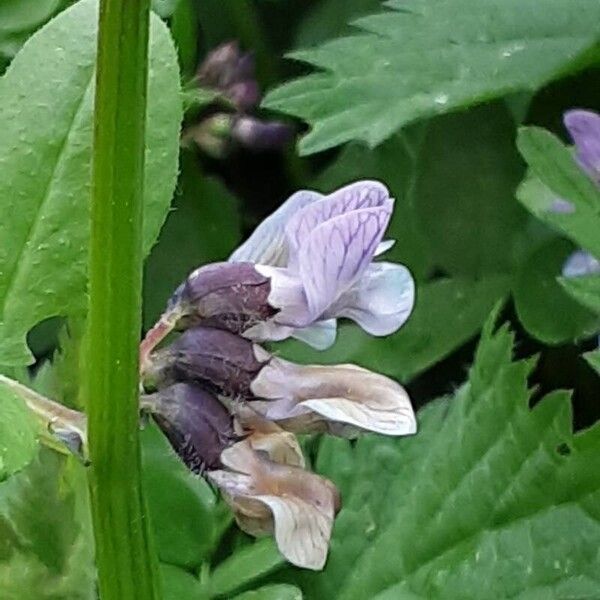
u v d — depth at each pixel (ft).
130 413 0.26
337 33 0.55
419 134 0.50
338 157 0.52
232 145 0.52
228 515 0.37
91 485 0.26
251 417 0.28
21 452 0.24
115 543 0.27
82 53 0.29
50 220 0.29
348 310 0.29
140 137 0.23
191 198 0.51
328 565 0.38
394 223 0.49
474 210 0.49
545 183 0.39
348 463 0.39
